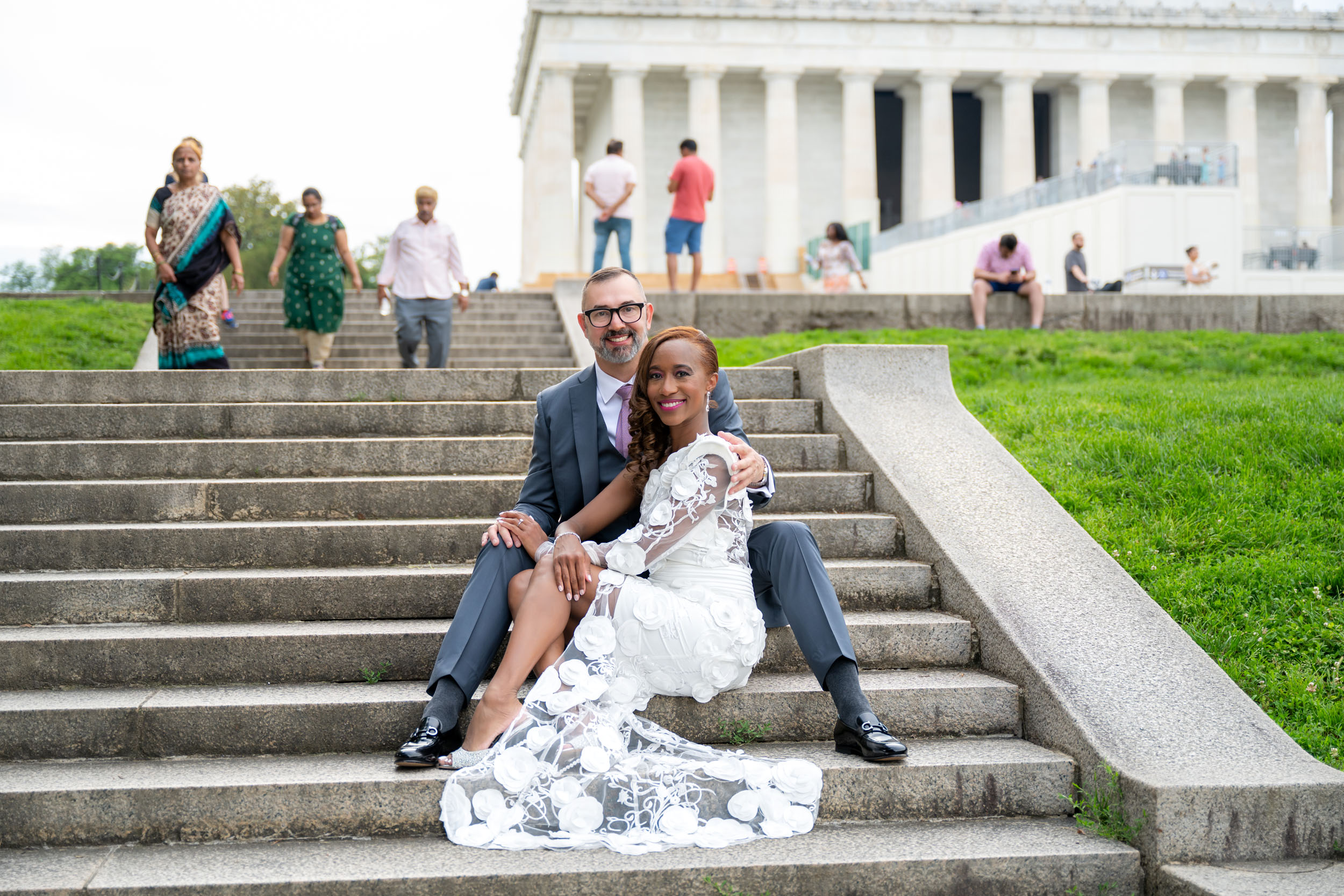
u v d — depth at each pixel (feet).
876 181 141.18
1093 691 11.51
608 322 12.43
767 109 122.21
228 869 9.36
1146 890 9.81
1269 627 14.35
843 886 9.46
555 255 118.01
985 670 12.93
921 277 90.22
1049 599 13.14
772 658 12.86
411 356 33.40
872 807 10.67
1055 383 30.86
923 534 14.73
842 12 121.60
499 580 11.64
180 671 12.23
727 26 120.67
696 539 11.43
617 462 12.87
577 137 151.53
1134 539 16.69
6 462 16.57
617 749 10.41
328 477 17.07
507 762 10.09
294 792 10.10
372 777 10.29
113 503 15.44
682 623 11.06
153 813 9.99
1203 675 11.89
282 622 13.38
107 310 41.34
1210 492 18.08
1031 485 15.87
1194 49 126.31
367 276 200.85
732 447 11.56
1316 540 16.60
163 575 13.74
